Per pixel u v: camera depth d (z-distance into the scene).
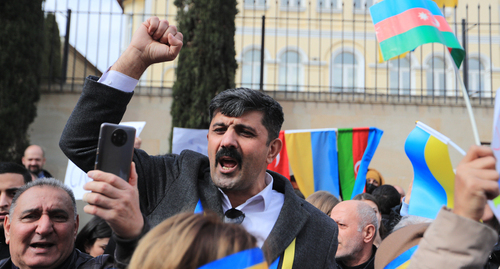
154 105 7.61
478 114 7.88
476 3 14.95
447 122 7.89
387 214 4.00
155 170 1.90
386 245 1.99
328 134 4.61
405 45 2.50
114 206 1.24
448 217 1.22
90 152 1.63
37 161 5.36
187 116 6.91
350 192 4.54
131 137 1.32
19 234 2.11
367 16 15.16
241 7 15.05
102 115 1.62
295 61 15.04
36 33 7.10
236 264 0.96
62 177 7.29
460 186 1.21
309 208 1.94
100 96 1.62
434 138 2.56
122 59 1.65
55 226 2.15
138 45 1.64
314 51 14.99
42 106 7.41
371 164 7.80
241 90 1.84
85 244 3.01
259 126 1.81
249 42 14.91
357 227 2.72
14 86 6.73
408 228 2.01
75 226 2.31
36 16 7.14
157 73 13.59
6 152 6.52
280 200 1.95
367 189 5.09
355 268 2.75
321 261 1.79
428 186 2.57
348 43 15.09
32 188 2.20
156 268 0.96
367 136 4.61
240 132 1.80
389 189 4.07
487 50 14.81
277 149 1.96
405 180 7.75
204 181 1.92
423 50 14.84
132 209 1.27
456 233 1.20
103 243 2.97
